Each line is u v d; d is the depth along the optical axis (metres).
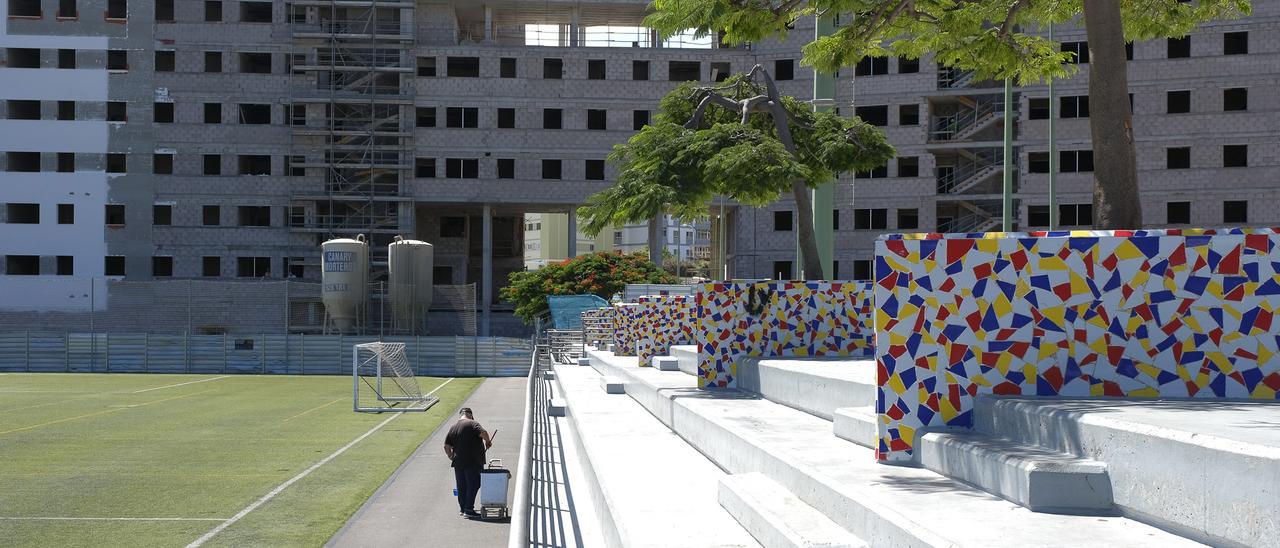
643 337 25.12
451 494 19.09
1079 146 68.50
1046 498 5.28
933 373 7.28
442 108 77.19
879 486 6.22
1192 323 6.92
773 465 7.95
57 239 76.38
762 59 75.06
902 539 4.91
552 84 77.31
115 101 77.00
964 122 71.44
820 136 18.45
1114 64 8.97
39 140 76.38
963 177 71.38
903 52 14.16
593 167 77.56
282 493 19.17
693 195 16.98
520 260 89.12
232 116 77.25
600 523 10.30
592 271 65.81
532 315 67.06
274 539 14.98
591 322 47.12
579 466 15.56
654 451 12.09
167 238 76.88
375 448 26.34
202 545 14.51
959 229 71.44
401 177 77.00
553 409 24.08
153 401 42.34
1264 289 6.80
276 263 77.38
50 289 74.62
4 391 48.34
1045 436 5.97
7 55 76.44
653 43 77.88
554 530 10.56
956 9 13.23
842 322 15.16
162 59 77.31
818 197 18.86
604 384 25.20
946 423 7.25
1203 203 67.12
